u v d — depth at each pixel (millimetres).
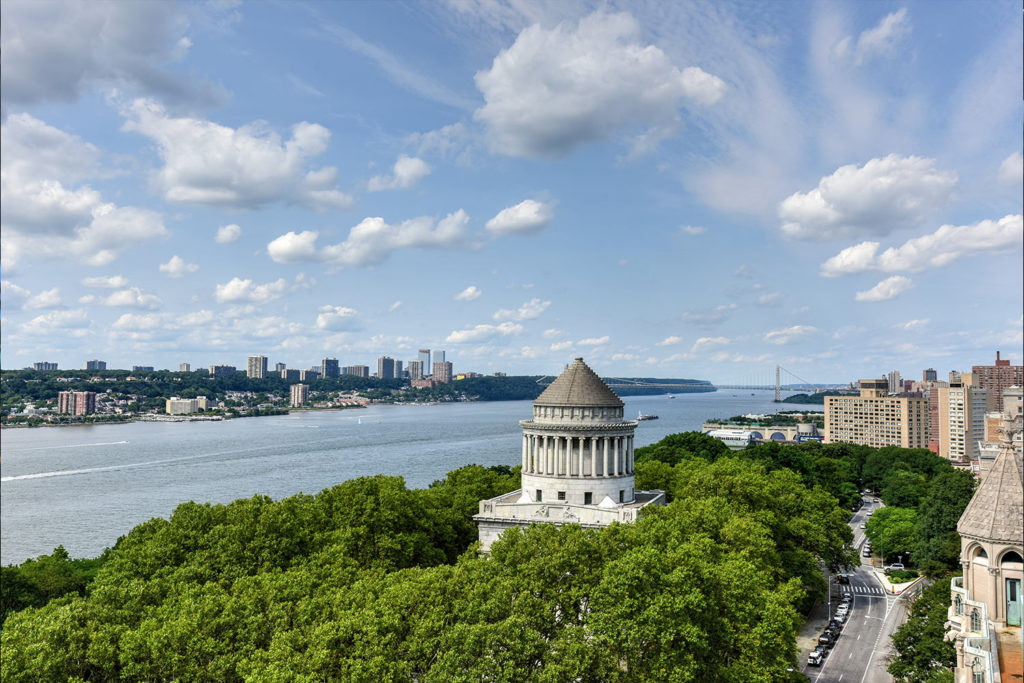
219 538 103438
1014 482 65000
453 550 135250
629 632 74625
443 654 69188
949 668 91500
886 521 188875
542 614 75438
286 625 76188
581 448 129125
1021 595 62844
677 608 75688
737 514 129375
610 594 77938
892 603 150000
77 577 133625
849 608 146500
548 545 86562
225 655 71750
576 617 79438
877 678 108625
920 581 162750
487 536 125562
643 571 78875
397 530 120250
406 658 71312
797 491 169750
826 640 124750
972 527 65875
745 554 101312
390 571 110438
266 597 80938
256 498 122250
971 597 66625
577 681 74000
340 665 69312
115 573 96188
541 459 131500
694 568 83125
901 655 101562
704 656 80188
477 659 68812
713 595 83000
